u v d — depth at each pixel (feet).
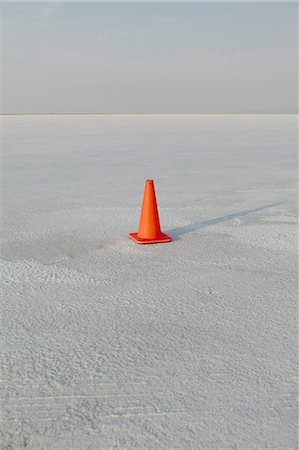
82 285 10.76
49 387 6.64
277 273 11.57
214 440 5.53
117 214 18.62
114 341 8.00
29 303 9.72
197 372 6.99
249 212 19.06
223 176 29.63
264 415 5.99
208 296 10.06
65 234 15.52
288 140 61.98
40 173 31.12
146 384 6.68
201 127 106.01
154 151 47.16
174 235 15.40
